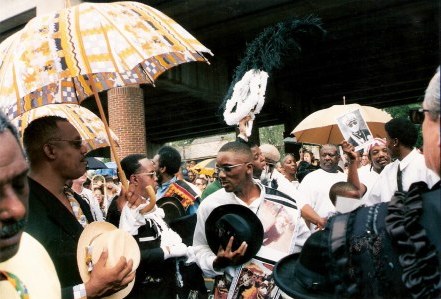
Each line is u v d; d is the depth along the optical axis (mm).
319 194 4762
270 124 32125
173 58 3205
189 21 14195
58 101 3172
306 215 3803
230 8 13328
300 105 23938
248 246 2664
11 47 2410
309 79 21375
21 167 1136
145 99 23453
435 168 1087
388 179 3697
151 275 3037
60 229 2260
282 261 1542
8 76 2312
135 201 2975
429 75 20672
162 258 2996
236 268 2725
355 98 25594
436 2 12914
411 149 3621
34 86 2277
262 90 3174
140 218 2959
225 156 2812
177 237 3205
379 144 4660
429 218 1117
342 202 1330
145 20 2582
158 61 3268
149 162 3383
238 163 2803
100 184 7113
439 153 1056
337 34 15258
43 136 2352
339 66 19141
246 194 2865
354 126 3623
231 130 24250
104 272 2027
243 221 2680
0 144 1110
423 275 1068
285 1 13102
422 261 1071
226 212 2732
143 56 2389
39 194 2242
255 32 15039
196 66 17406
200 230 2920
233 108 3385
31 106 3016
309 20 3186
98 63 2293
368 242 1165
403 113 30953
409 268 1074
